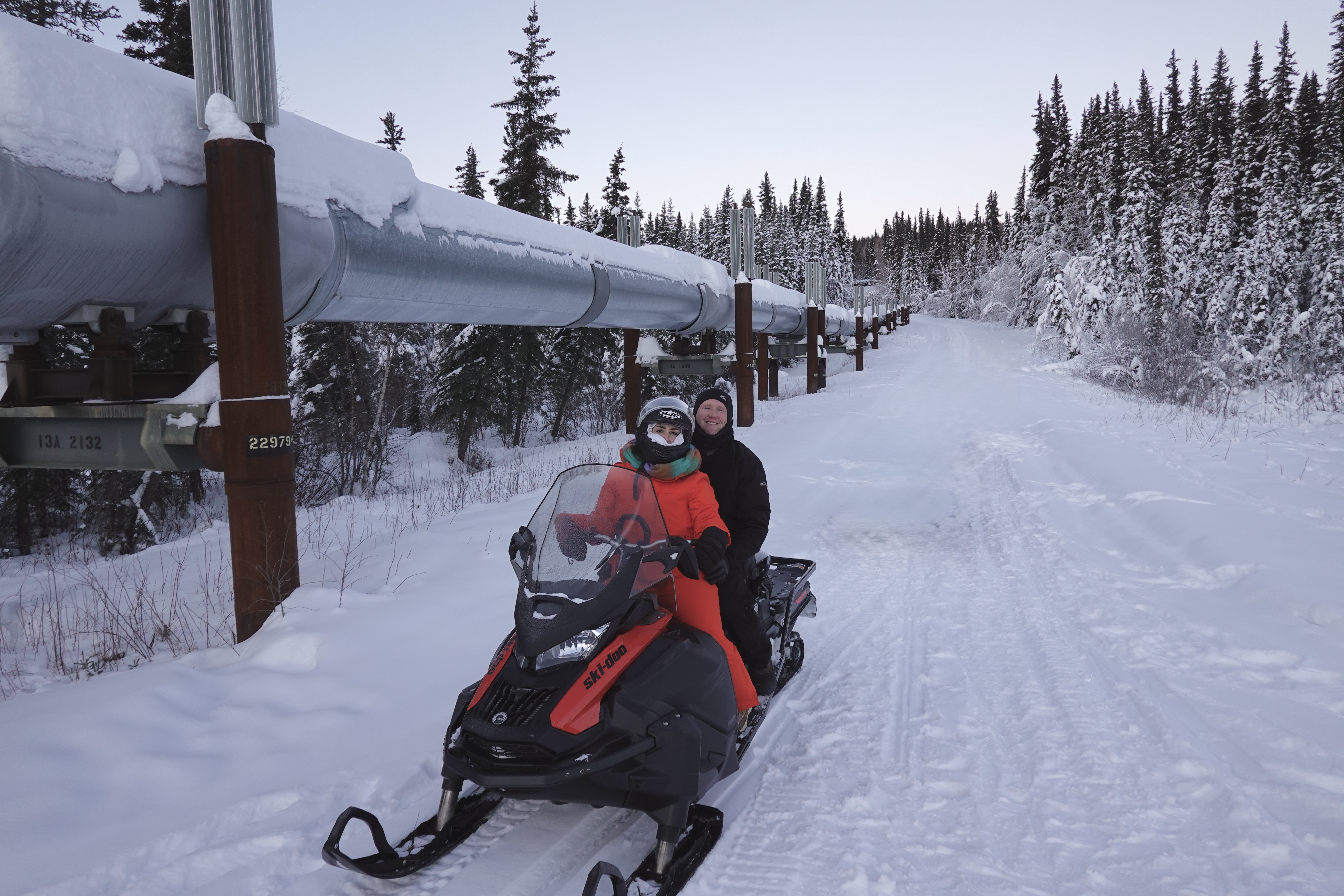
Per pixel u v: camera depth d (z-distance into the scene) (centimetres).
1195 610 554
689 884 276
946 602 614
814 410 2214
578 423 3247
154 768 339
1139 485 959
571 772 257
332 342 2208
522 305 984
